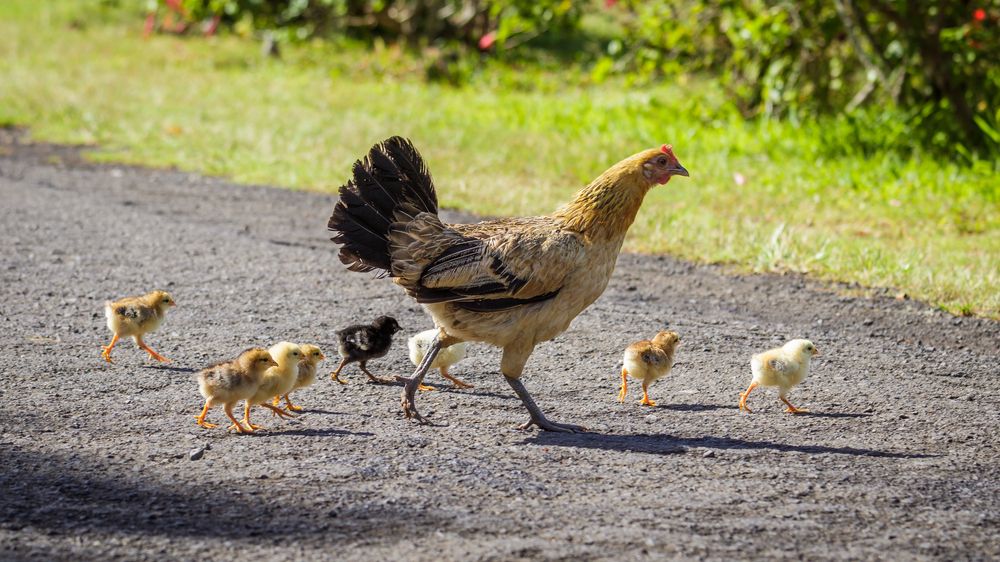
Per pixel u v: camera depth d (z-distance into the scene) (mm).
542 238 13477
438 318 13812
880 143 33375
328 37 58438
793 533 10594
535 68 54188
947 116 33969
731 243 24203
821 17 36125
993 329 18938
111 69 49344
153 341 17484
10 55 51375
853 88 38906
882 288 21281
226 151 34156
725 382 16125
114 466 12133
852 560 10031
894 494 11680
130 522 10594
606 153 33719
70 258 22703
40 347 16922
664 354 14945
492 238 13500
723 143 34906
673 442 13461
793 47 36906
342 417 14305
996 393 15672
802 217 26953
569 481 11922
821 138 33688
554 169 31875
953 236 25297
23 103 41562
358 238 13609
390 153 13609
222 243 24281
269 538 10281
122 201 28391
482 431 13805
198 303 19750
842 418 14492
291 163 32500
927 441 13547
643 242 24828
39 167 32500
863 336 18609
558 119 39125
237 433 13445
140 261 22625
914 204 27891
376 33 58750
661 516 10938
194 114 39438
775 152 33500
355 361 16062
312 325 18641
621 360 17125
